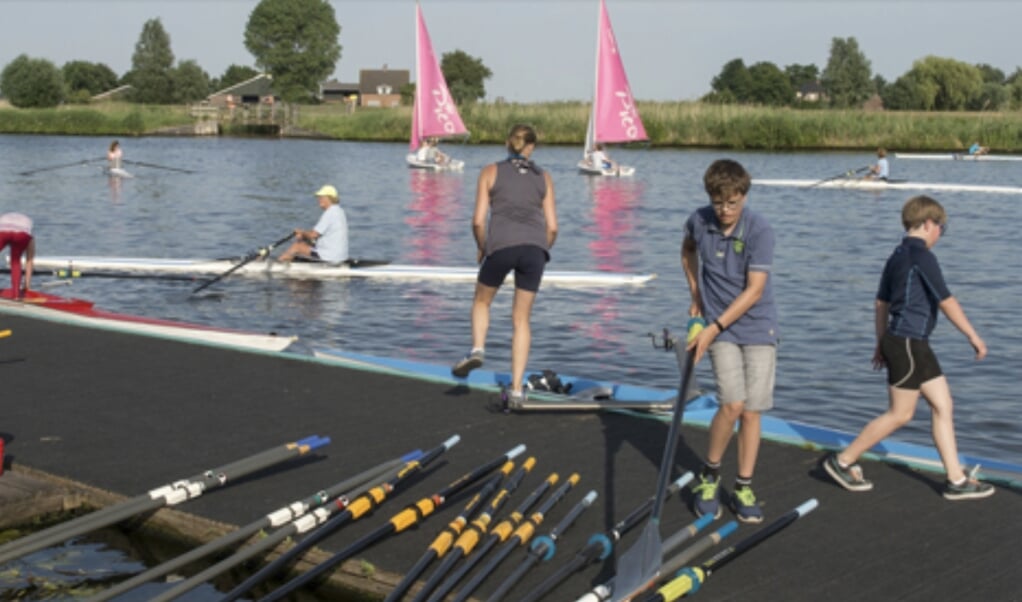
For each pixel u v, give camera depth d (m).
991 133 57.34
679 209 28.86
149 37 124.69
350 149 60.66
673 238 22.88
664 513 5.73
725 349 5.45
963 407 10.10
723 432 5.50
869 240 22.59
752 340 5.42
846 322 14.00
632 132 44.19
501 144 63.50
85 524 5.25
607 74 43.53
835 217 27.31
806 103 105.88
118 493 5.96
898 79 118.88
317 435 7.02
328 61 109.19
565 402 7.67
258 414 7.48
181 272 16.97
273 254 19.75
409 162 45.06
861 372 11.37
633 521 5.32
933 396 5.85
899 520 5.62
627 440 6.97
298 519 5.36
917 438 9.16
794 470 6.38
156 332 11.11
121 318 11.76
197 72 125.75
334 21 109.12
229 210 27.62
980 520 5.62
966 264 19.41
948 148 57.75
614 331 13.34
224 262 17.41
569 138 62.31
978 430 9.41
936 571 5.00
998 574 4.96
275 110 81.88
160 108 85.88
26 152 52.94
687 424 7.31
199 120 79.00
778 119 58.31
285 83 108.38
